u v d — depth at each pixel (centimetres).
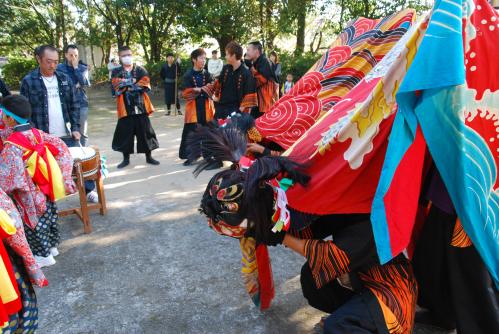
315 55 1491
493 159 173
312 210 192
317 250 185
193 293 301
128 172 592
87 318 277
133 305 289
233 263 340
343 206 186
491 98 168
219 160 192
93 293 304
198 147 194
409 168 164
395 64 168
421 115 159
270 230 184
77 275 327
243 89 571
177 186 530
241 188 177
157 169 605
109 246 373
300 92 287
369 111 175
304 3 1496
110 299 296
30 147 308
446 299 233
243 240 230
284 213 175
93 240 385
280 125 278
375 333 180
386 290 188
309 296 228
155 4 1697
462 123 158
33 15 2138
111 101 1438
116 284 314
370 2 1515
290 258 346
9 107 301
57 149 331
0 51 2325
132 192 510
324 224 211
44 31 2214
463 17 163
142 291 305
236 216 180
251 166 175
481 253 176
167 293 302
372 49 265
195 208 455
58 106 444
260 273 216
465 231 176
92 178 419
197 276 322
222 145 191
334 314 187
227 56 573
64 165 335
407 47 166
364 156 178
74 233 399
